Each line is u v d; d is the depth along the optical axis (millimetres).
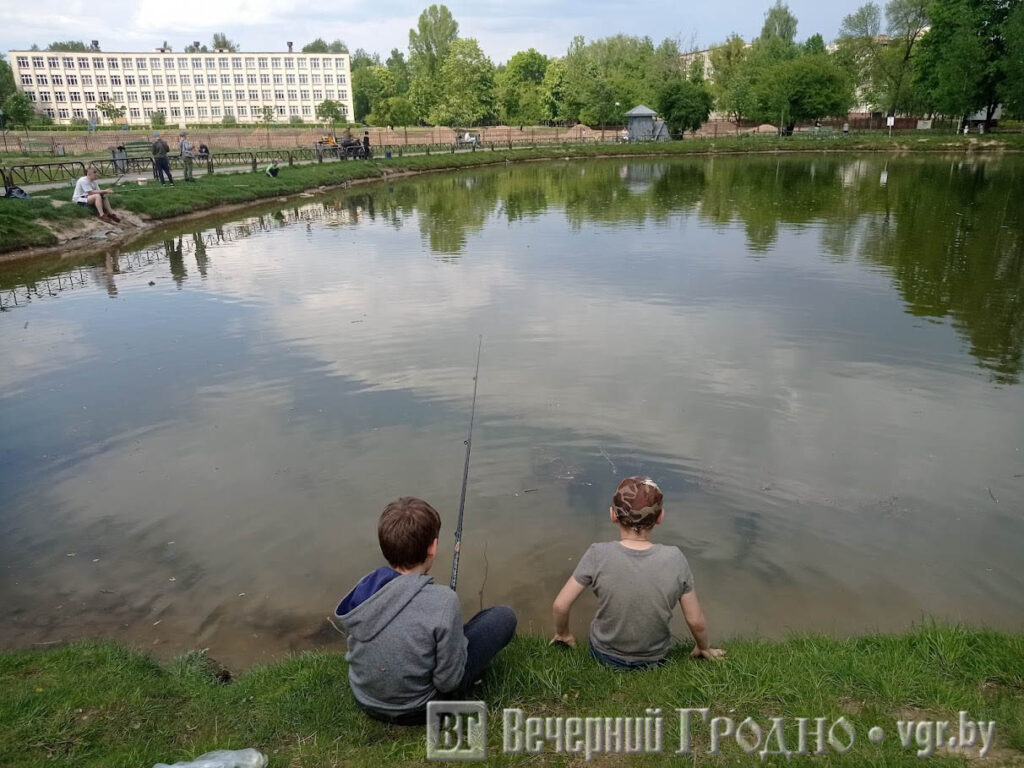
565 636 3158
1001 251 13680
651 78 64375
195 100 99062
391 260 13891
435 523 2523
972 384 6887
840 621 3668
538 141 56438
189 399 6816
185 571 4223
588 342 8359
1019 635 3217
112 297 11078
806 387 6859
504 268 12953
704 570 4109
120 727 2715
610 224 18531
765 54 66375
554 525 4590
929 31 52969
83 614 3859
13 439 6008
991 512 4680
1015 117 49000
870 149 51469
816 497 4883
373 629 2439
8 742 2582
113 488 5180
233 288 11602
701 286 11188
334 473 5328
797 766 2346
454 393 6832
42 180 23078
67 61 93375
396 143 55625
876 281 11320
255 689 3014
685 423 6078
